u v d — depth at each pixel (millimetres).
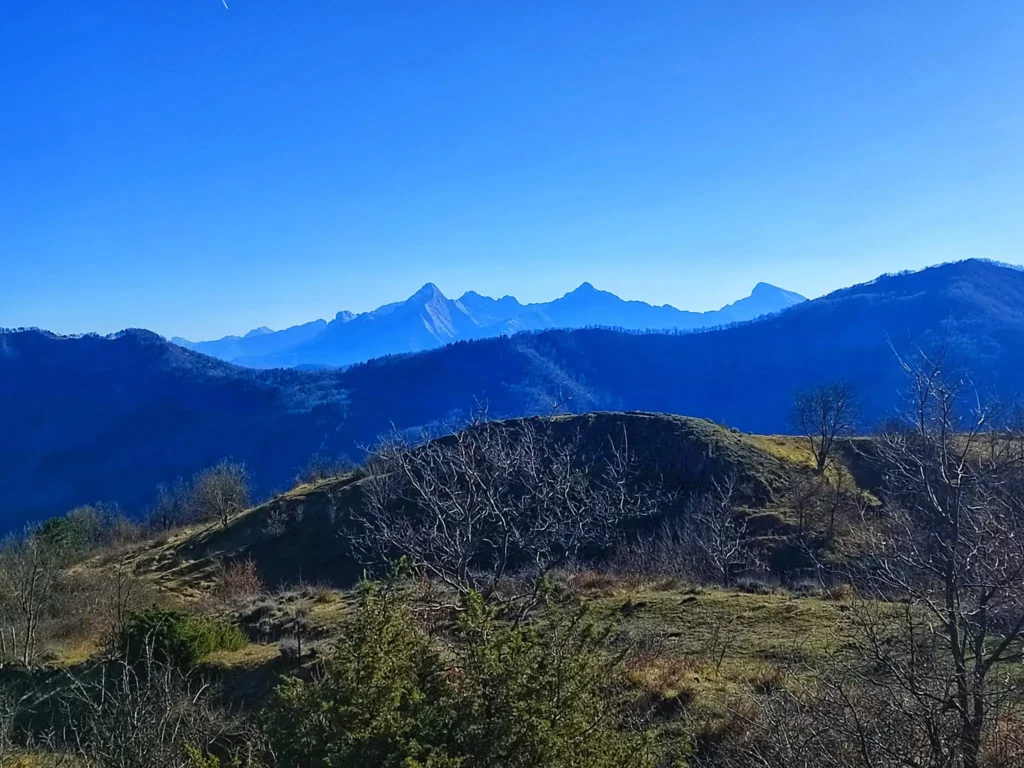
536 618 10727
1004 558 5355
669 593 17672
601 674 5664
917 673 5551
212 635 17109
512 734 4691
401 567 7852
